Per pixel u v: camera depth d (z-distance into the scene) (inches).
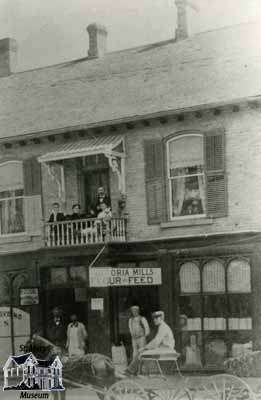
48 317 716.0
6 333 727.7
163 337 658.2
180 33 680.4
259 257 629.0
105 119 704.4
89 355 687.7
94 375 682.2
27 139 738.2
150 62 689.6
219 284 642.2
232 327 633.6
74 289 706.2
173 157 670.5
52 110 735.7
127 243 685.3
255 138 634.8
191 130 661.9
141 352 666.8
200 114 656.4
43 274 722.8
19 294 728.3
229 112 645.9
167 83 677.3
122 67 705.6
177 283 658.8
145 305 673.0
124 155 692.1
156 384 644.1
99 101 710.5
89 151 693.3
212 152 650.8
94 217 703.1
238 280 634.8
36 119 741.3
